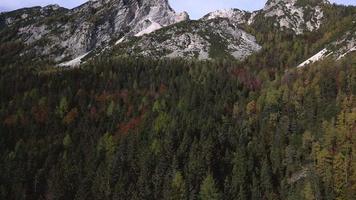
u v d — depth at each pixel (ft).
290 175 461.37
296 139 493.77
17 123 615.57
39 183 501.15
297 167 464.65
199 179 459.32
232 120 562.66
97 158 519.60
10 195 489.67
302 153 475.31
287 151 475.72
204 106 585.63
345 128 473.26
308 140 482.28
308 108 537.65
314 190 423.23
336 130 472.44
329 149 459.32
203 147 487.61
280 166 472.85
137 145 524.11
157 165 476.13
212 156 481.87
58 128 604.49
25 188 494.59
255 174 465.47
